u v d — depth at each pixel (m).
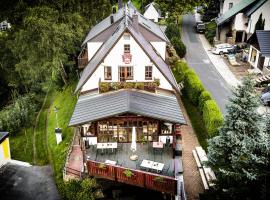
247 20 62.75
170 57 50.69
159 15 73.94
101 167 27.58
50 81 52.09
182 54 57.38
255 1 62.41
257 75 49.88
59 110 45.97
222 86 46.84
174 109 32.06
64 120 41.78
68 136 37.16
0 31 56.34
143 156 30.28
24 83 55.03
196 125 36.91
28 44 49.62
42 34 47.97
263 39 50.25
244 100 24.31
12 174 32.50
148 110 30.36
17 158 36.41
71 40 48.97
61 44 48.06
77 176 29.38
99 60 34.31
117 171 27.36
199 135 35.06
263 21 59.69
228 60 56.50
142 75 34.31
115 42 32.69
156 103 32.06
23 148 38.50
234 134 24.36
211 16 79.19
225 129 25.20
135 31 36.94
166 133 31.52
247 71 52.03
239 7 65.19
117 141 31.91
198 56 58.62
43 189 30.31
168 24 64.75
